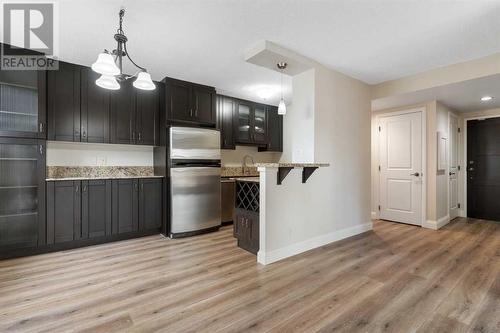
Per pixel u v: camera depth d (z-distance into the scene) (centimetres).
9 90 284
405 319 179
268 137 542
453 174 494
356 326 171
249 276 245
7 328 167
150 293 212
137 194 365
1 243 280
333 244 341
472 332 165
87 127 332
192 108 398
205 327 170
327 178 343
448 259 287
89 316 181
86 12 215
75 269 260
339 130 357
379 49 286
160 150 394
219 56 304
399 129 465
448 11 215
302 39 263
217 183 414
